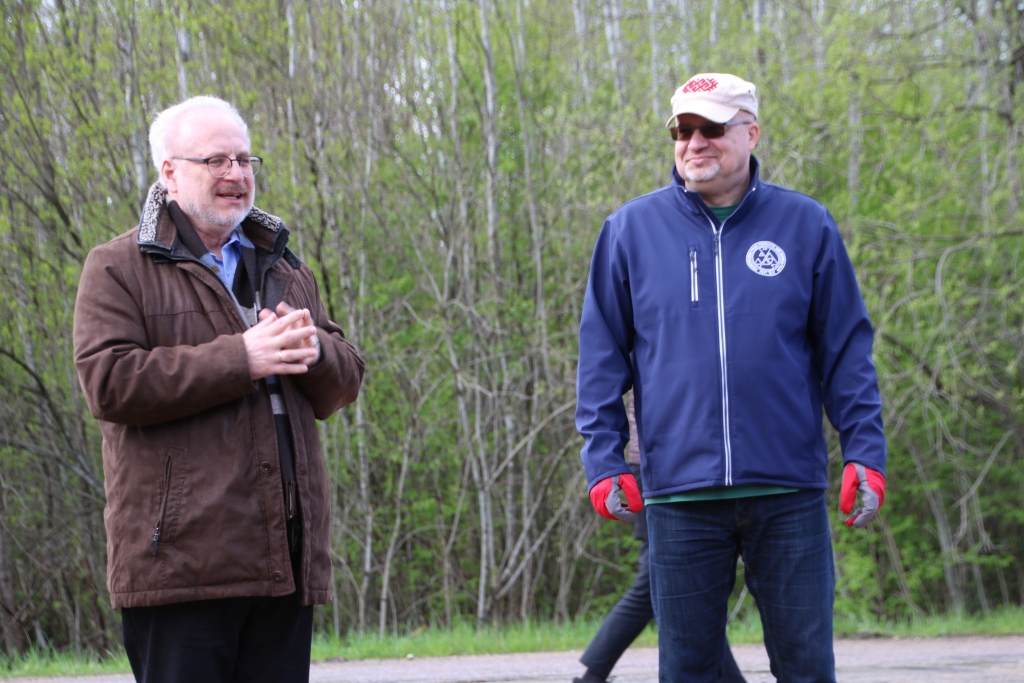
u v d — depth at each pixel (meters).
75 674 5.86
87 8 10.95
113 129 10.74
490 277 12.84
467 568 13.42
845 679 4.96
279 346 2.28
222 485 2.28
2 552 12.27
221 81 11.91
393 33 12.61
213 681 2.29
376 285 12.85
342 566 12.56
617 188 11.41
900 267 9.82
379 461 13.00
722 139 2.70
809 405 2.65
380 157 13.01
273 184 11.34
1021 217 9.64
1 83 10.74
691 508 2.65
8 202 11.01
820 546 2.62
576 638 7.05
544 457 12.96
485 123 12.88
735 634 7.11
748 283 2.65
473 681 5.05
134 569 2.24
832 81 10.65
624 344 2.85
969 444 12.38
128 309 2.33
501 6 12.79
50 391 11.95
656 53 13.16
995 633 7.28
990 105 10.40
